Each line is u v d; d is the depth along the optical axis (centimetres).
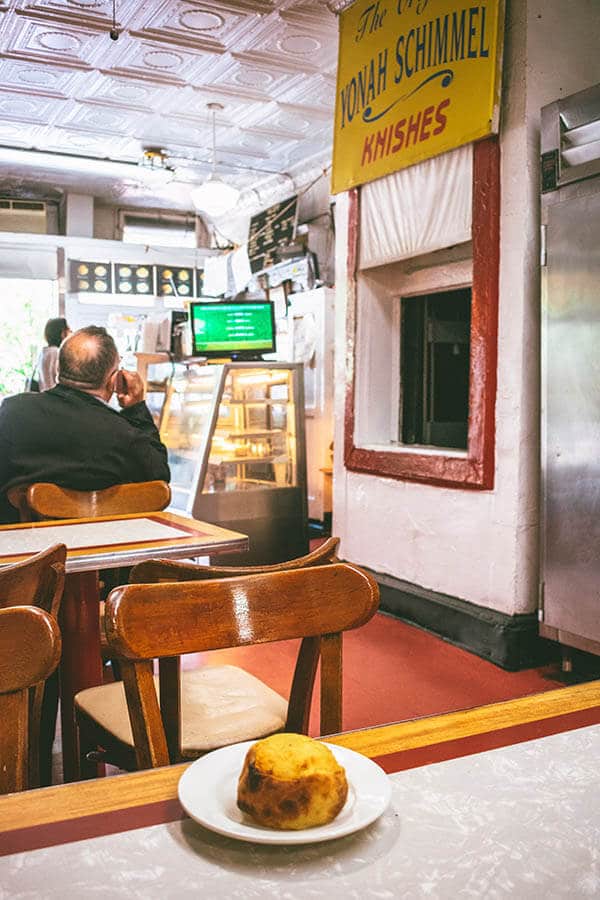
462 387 494
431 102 396
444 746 95
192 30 555
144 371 635
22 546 211
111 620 120
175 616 127
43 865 70
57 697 224
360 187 465
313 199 876
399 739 97
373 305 484
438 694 330
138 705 121
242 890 67
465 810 79
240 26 548
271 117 730
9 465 291
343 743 96
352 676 351
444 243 402
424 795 83
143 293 1026
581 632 334
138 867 70
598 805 80
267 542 538
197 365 558
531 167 355
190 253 1049
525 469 360
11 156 847
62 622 215
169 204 1041
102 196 1007
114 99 690
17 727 104
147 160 862
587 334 324
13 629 105
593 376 323
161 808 81
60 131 776
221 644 131
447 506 403
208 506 518
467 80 373
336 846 73
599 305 319
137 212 1054
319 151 826
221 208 756
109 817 79
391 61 425
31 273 984
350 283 479
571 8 366
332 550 173
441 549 408
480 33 365
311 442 723
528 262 356
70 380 299
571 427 334
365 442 485
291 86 655
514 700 110
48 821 78
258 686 191
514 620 362
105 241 1004
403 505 436
